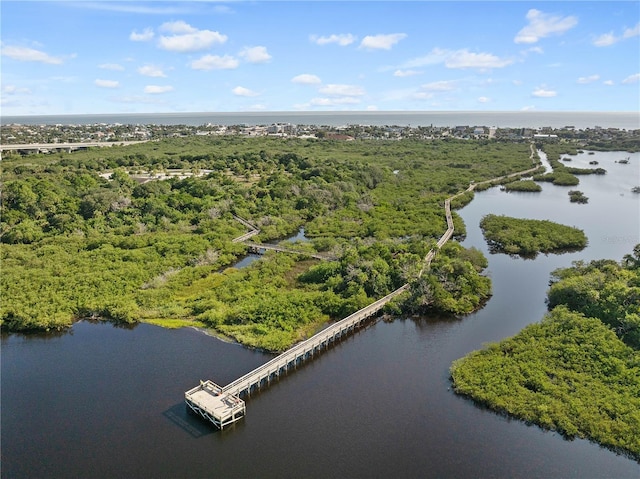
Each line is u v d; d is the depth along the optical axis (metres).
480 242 134.12
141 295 92.56
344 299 88.94
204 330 82.44
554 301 90.12
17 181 154.25
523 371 66.12
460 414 60.62
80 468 53.16
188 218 147.62
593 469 51.41
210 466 53.12
